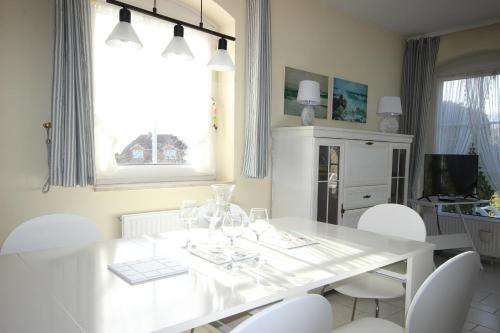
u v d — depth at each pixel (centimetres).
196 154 304
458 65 440
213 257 145
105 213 244
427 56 441
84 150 218
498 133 411
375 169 347
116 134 260
